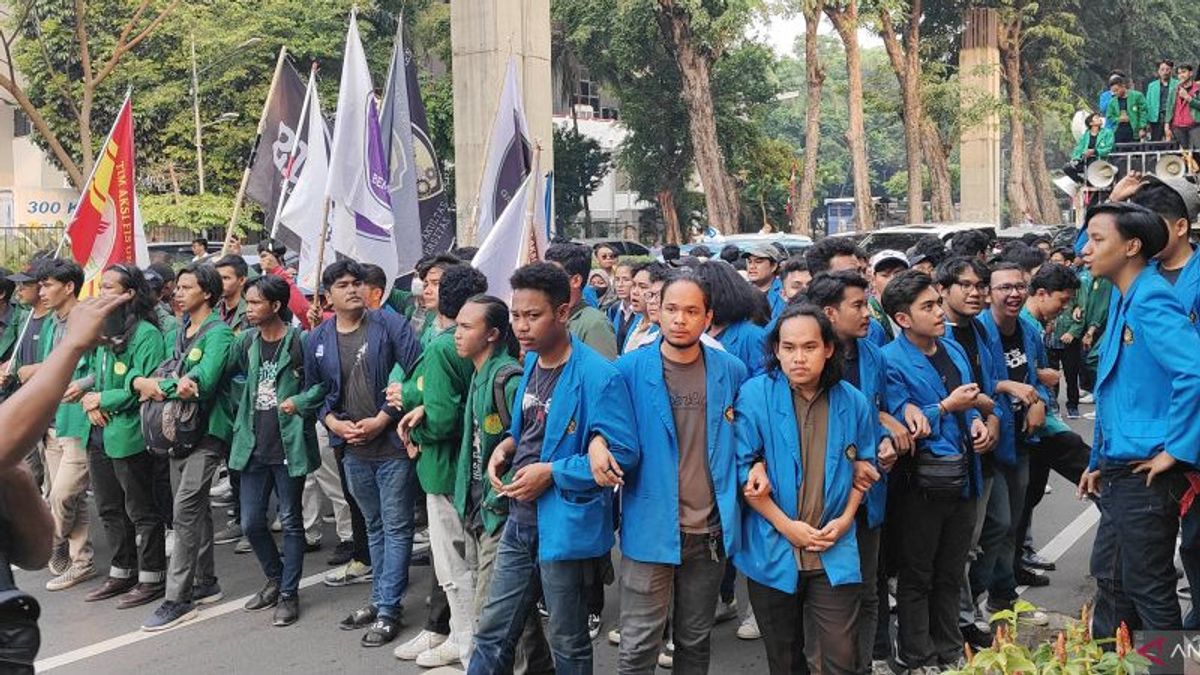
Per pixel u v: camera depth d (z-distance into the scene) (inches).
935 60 1461.6
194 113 1165.7
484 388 187.5
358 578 271.9
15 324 324.8
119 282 249.1
